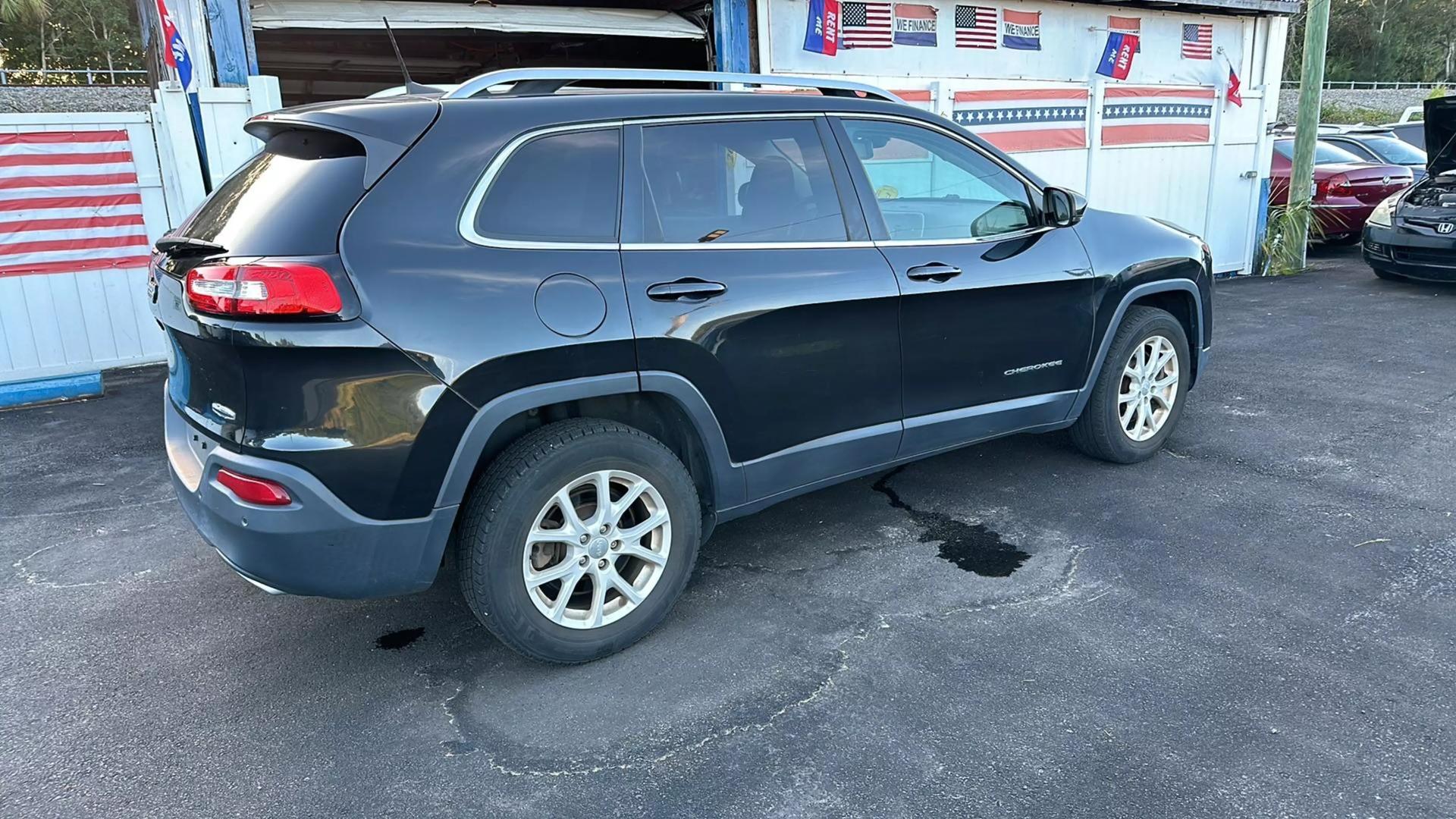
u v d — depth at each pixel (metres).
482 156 2.82
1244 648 3.07
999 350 3.98
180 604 3.63
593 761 2.62
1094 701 2.81
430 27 7.27
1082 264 4.21
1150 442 4.78
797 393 3.40
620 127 3.10
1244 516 4.12
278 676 3.11
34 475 5.09
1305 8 11.57
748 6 8.16
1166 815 2.34
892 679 2.96
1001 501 4.38
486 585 2.84
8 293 6.95
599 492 3.01
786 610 3.44
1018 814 2.36
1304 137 10.89
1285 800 2.37
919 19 8.89
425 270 2.66
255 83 6.62
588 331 2.87
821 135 3.56
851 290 3.45
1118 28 9.98
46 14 28.94
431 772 2.60
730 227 3.27
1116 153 9.97
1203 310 4.88
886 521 4.21
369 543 2.68
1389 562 3.65
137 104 19.70
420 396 2.63
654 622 3.21
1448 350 7.01
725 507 3.39
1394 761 2.50
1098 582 3.55
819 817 2.37
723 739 2.70
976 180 3.99
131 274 7.32
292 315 2.48
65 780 2.59
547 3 8.80
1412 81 50.62
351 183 2.67
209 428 2.75
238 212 2.84
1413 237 9.30
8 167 6.77
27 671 3.16
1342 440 5.08
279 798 2.51
